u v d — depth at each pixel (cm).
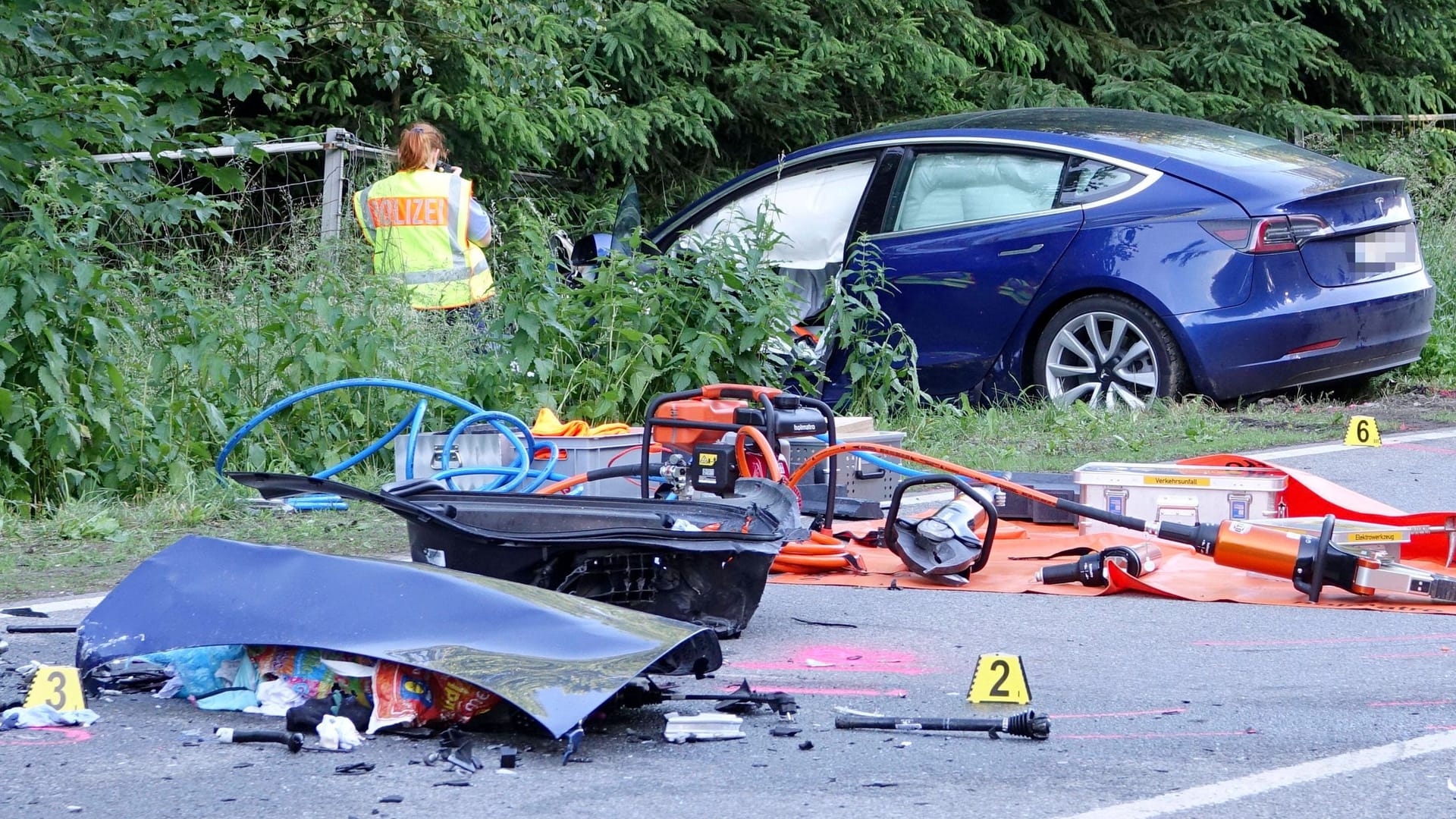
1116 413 3222
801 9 6025
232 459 2695
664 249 3788
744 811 1090
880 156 3569
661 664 1359
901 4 6288
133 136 2980
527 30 5022
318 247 3294
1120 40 7112
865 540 2158
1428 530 1936
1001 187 3431
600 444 2339
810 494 2298
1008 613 1795
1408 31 7838
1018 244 3359
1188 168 3281
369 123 5034
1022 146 3419
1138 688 1450
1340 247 3322
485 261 3466
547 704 1191
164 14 3119
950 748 1243
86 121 2911
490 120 5012
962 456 2952
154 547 2173
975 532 2067
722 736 1266
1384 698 1399
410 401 2814
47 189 2628
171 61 3075
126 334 2523
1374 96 8000
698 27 5909
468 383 2936
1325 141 7000
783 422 2022
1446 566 1925
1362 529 1919
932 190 3500
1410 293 3434
